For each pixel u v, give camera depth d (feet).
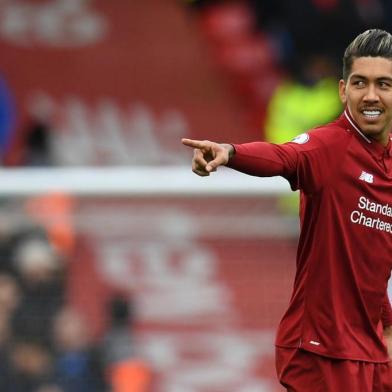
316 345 57.26
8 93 157.28
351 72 56.03
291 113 146.41
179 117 158.61
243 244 88.79
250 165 53.01
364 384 57.31
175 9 167.63
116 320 87.35
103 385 86.48
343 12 153.58
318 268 56.95
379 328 58.85
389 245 57.31
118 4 167.43
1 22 164.14
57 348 86.84
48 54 162.71
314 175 55.42
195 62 163.32
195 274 88.28
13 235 87.97
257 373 87.15
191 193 88.94
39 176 88.63
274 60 158.92
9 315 86.99
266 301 88.12
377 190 56.44
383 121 55.93
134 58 163.12
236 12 165.07
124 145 155.43
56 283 87.56
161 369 86.94
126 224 88.58
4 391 86.28
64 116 156.87
